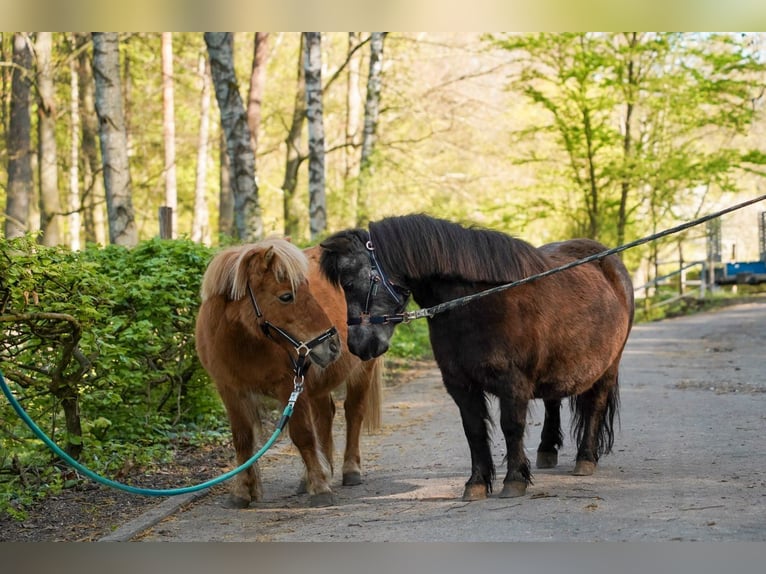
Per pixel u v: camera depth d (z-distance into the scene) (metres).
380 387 8.24
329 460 7.84
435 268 6.39
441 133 29.36
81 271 7.33
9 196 25.05
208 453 9.05
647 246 28.31
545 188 27.64
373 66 22.81
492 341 6.39
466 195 27.88
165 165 30.28
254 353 6.62
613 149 27.47
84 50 27.98
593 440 7.61
